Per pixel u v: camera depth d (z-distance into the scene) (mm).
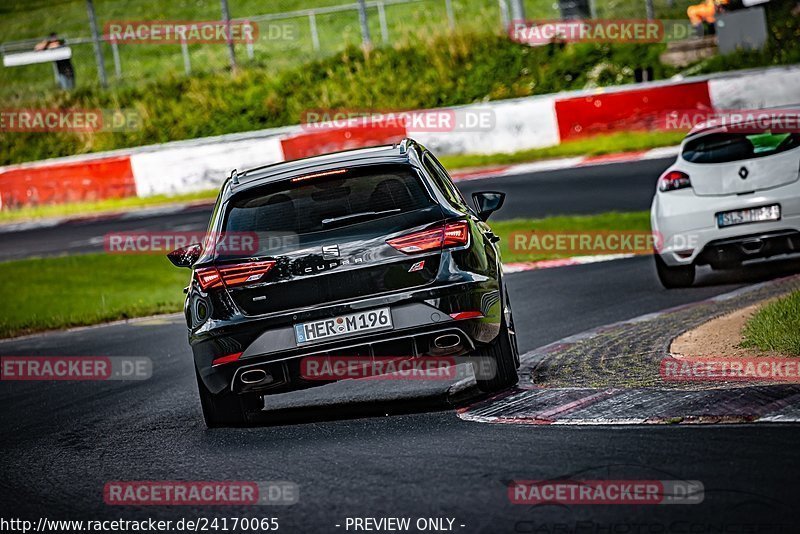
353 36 135875
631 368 26500
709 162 40188
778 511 14664
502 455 19094
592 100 90812
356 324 23484
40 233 89750
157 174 98000
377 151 25562
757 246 39281
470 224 24453
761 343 26625
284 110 119062
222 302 23906
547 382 25906
